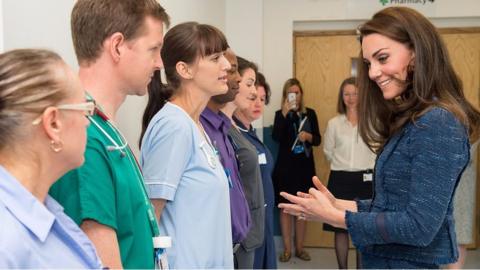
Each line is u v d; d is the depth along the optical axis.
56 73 0.70
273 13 4.70
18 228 0.66
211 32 1.44
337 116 4.11
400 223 1.13
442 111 1.12
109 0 0.97
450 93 1.18
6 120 0.67
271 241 2.56
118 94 1.03
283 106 4.33
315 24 4.74
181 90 1.46
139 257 0.96
